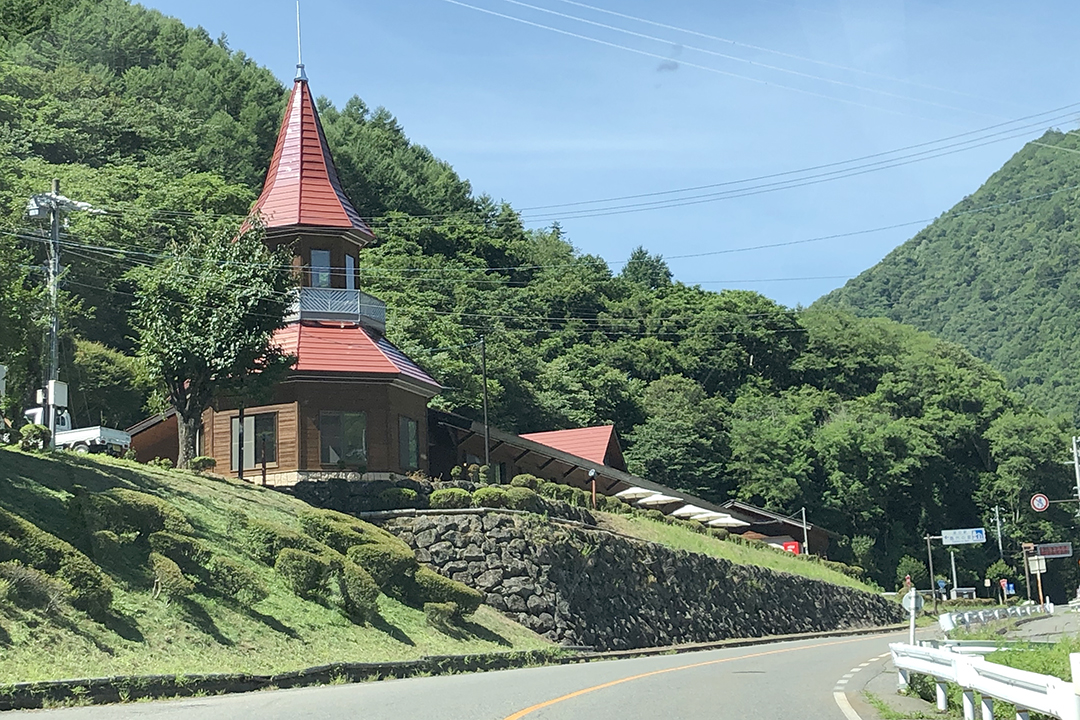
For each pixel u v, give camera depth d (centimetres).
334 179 4069
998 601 8012
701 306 10300
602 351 9269
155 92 8806
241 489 3022
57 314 3453
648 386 9119
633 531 4144
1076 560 9244
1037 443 9269
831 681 1816
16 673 1461
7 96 7112
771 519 7062
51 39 9312
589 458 5262
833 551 8044
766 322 10238
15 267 3234
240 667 1841
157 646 1789
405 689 1625
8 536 1752
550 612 3070
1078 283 16700
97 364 5188
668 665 2278
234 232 3681
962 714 1382
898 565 8594
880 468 8706
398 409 3778
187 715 1239
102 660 1633
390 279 8150
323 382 3625
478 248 9731
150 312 3288
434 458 4491
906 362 10256
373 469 3625
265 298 3297
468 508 3189
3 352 3278
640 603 3512
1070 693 942
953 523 9275
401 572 2703
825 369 10212
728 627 4012
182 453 3259
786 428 8625
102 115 7475
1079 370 14400
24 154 6675
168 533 2145
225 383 3291
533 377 7750
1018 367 15988
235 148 8494
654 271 12119
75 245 5234
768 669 2105
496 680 1819
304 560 2367
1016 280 19200
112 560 2023
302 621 2219
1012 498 9244
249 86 9788
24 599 1677
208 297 3253
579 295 9738
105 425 5209
